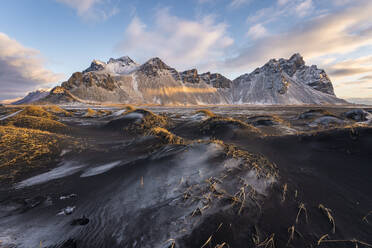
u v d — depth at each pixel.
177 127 22.69
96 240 2.90
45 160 7.94
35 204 4.21
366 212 3.49
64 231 3.18
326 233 2.92
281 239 2.76
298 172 5.60
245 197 3.81
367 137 6.74
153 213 3.39
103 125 22.77
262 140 10.41
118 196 4.26
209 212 3.29
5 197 4.59
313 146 7.71
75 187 5.13
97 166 7.17
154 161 6.07
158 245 2.64
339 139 7.39
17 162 7.19
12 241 2.91
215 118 19.83
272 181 4.73
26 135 9.98
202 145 6.85
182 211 3.35
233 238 2.74
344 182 4.75
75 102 170.25
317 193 4.24
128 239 2.84
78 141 11.77
